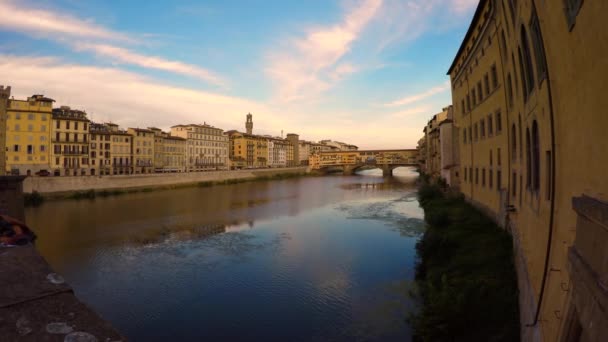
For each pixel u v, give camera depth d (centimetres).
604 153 452
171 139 9500
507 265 1608
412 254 2653
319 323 1653
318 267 2441
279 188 8419
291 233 3528
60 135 6594
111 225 3925
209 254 2825
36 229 3712
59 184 5775
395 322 1591
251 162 13525
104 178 6488
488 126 2656
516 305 1240
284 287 2103
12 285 262
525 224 1235
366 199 6162
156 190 7394
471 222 2559
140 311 1842
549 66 749
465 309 1231
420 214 4394
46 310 238
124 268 2506
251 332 1612
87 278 2317
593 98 493
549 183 807
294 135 17725
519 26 1136
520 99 1326
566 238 640
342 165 14300
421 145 10575
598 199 470
